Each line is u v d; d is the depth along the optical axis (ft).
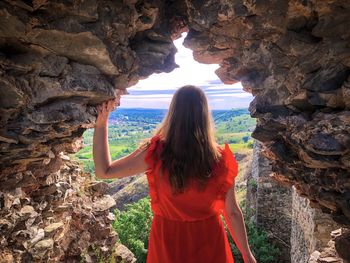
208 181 4.02
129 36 6.43
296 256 16.37
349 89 5.55
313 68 6.00
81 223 10.51
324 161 6.15
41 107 6.15
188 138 4.01
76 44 5.91
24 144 6.37
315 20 5.87
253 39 6.57
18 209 7.52
